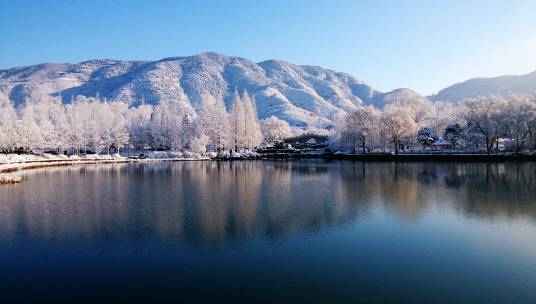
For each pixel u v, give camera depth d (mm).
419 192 45094
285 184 53812
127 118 187500
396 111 119438
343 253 22438
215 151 142500
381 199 40281
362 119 126812
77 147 131625
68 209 35031
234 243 24359
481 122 100938
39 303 16375
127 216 31922
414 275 19141
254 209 34875
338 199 40406
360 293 17109
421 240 25000
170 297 16812
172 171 78125
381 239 25219
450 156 100688
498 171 70562
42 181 58500
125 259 21484
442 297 16719
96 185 53188
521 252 22547
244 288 17672
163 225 28781
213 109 139750
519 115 97812
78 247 23609
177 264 20703
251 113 153375
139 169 84312
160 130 151000
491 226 28625
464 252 22594
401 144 127562
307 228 27969
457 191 45719
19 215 32438
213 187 50781
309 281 18406
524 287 17688
